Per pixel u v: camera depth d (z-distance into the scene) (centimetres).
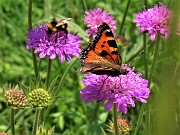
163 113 9
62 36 26
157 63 29
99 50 20
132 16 42
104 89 21
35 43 27
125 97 20
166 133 9
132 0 42
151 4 40
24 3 46
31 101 22
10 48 42
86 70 19
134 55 35
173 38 10
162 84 10
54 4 46
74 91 37
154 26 26
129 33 40
